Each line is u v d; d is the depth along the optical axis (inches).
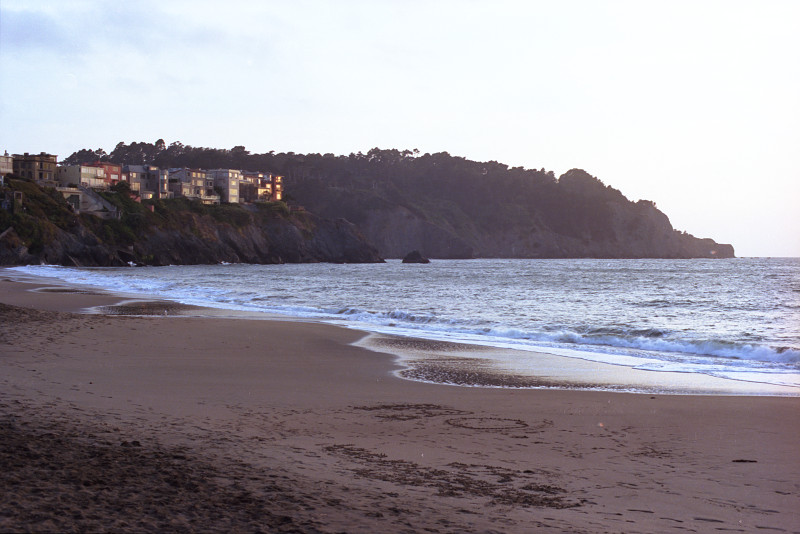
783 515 242.1
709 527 228.5
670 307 1540.4
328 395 485.1
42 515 202.4
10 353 629.3
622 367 654.5
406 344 820.6
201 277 3080.7
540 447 339.6
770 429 384.5
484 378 580.7
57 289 1888.5
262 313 1232.2
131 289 1948.8
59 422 349.1
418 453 323.0
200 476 260.7
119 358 637.3
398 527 214.2
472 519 227.6
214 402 441.7
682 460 316.8
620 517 236.4
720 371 633.6
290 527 206.7
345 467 291.4
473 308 1451.8
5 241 4274.1
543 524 225.9
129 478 250.8
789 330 1042.7
